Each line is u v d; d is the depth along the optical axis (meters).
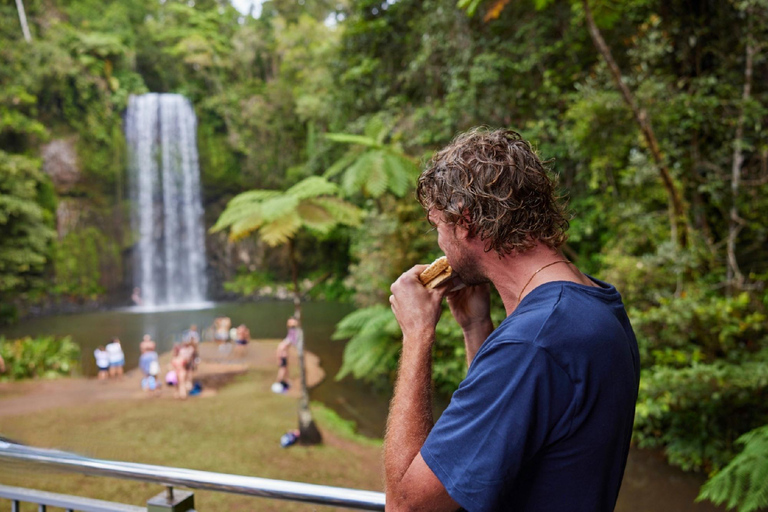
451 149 0.90
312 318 23.25
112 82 30.22
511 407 0.73
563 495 0.75
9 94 25.70
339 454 8.28
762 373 5.43
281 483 1.13
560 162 10.05
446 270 0.98
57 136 28.44
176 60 34.75
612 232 8.98
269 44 35.22
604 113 7.21
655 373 6.18
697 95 7.27
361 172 7.40
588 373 0.73
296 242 31.45
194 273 32.41
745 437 3.68
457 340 9.95
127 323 23.36
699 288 6.78
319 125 22.89
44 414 10.01
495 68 10.72
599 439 0.74
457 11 11.34
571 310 0.77
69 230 28.83
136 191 31.25
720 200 7.83
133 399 11.38
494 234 0.82
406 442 0.82
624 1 7.98
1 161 24.03
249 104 32.91
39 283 27.28
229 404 11.01
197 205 33.09
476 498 0.72
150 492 5.14
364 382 12.76
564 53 10.55
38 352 14.25
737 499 3.33
